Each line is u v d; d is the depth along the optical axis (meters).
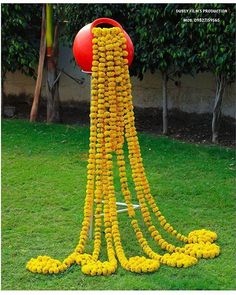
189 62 8.00
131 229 5.63
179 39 7.98
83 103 9.98
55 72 9.32
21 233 5.53
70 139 8.31
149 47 8.20
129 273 4.80
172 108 9.48
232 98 8.97
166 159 7.52
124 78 5.05
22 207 6.12
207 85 9.22
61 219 5.84
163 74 8.53
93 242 5.36
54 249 5.22
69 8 8.40
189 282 4.59
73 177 6.94
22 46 9.00
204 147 8.03
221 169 7.16
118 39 4.97
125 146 8.08
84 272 4.77
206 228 5.62
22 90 10.18
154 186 6.64
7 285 4.63
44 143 8.15
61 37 9.02
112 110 5.02
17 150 7.85
